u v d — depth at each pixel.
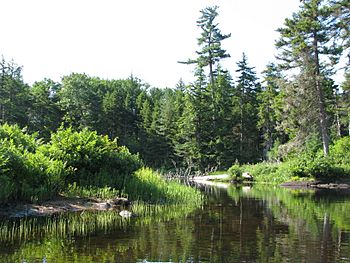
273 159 45.25
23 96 53.41
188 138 49.78
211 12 51.53
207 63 51.84
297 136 35.59
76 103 57.12
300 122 34.66
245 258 7.12
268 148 52.97
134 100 67.94
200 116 49.25
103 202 13.62
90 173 15.38
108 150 16.09
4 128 14.93
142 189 15.75
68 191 13.98
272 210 13.52
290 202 16.22
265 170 33.97
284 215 12.32
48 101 55.34
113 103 58.12
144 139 57.88
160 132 55.50
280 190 23.56
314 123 34.84
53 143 15.01
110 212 12.34
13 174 11.99
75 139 15.23
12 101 51.84
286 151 36.50
